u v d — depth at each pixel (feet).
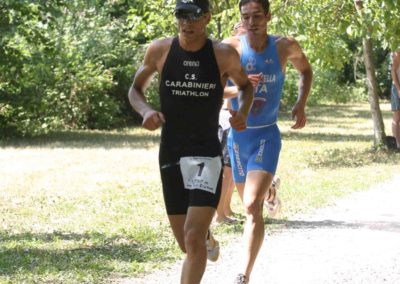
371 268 25.89
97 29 91.15
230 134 24.34
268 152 23.32
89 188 44.55
